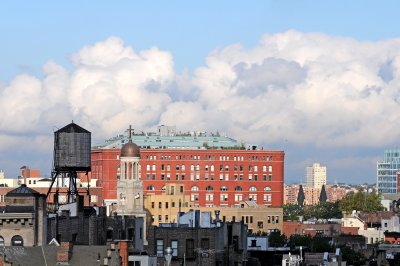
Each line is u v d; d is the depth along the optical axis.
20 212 166.12
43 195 169.62
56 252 150.00
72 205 192.38
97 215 199.25
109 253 149.50
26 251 149.00
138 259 165.25
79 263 148.88
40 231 167.12
